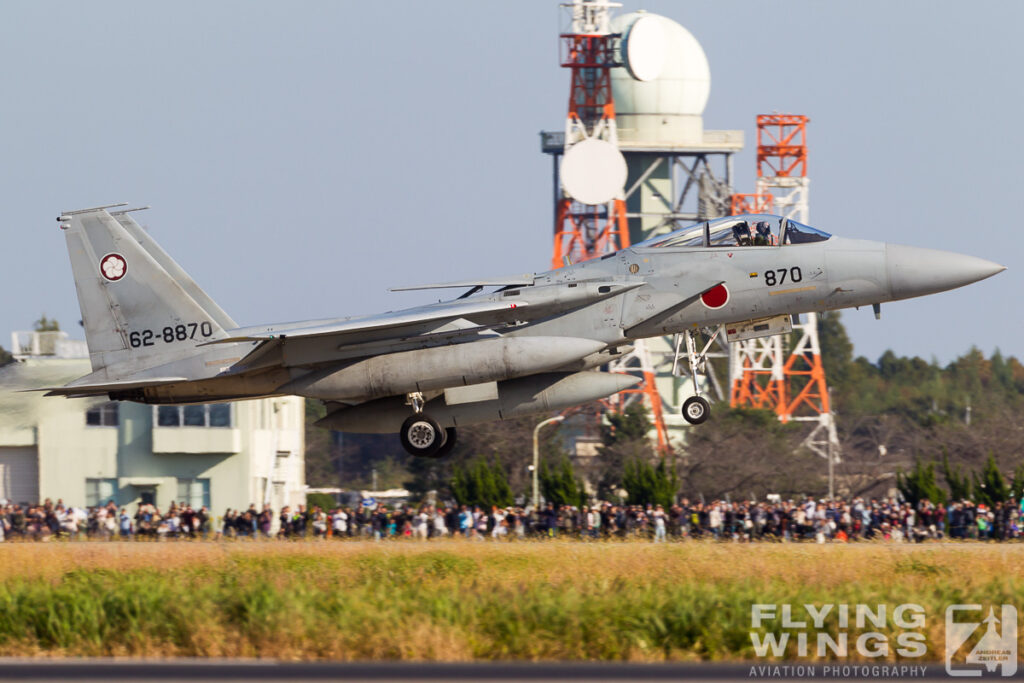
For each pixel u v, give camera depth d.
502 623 54.91
